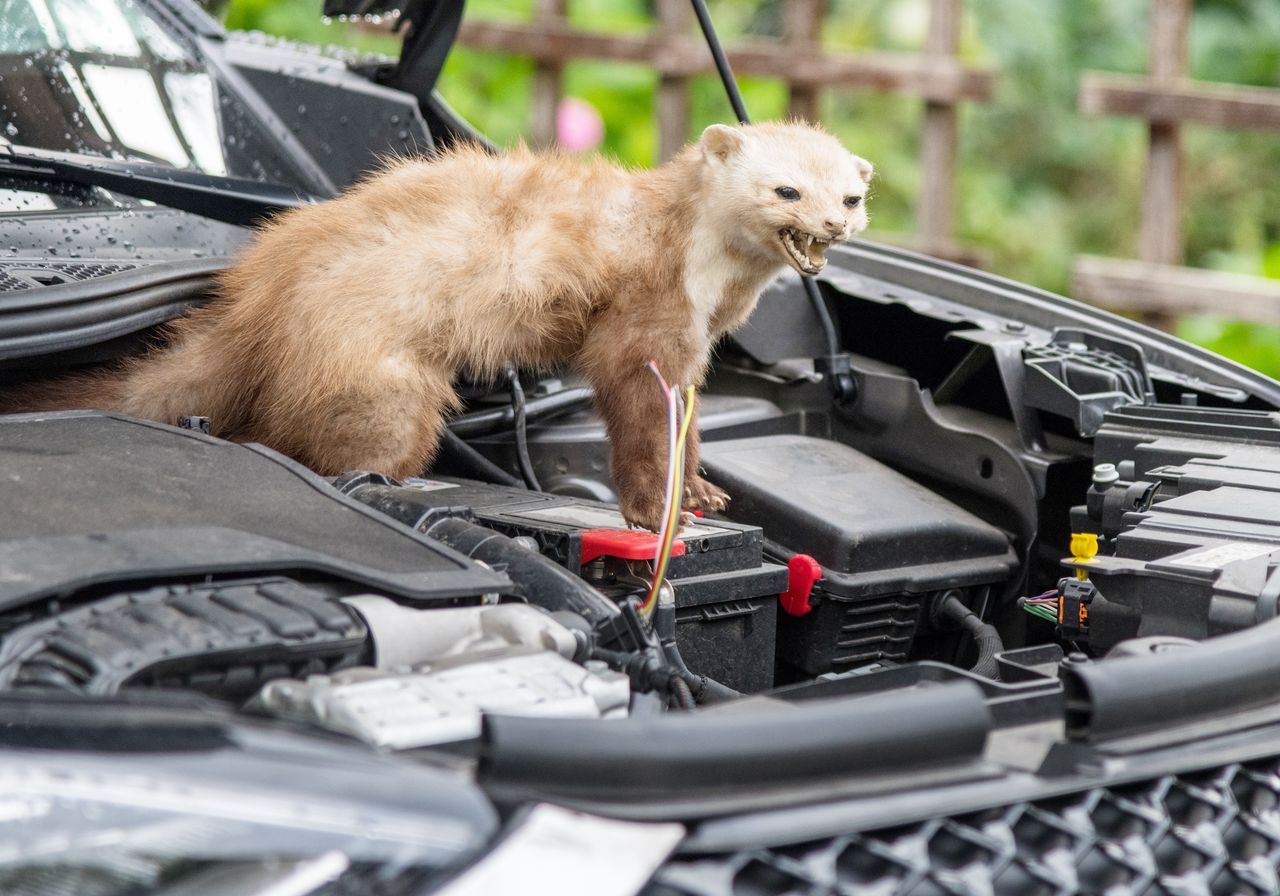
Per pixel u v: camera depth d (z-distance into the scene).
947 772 1.42
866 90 7.27
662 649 2.01
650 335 2.88
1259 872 1.52
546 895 1.18
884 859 1.33
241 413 2.83
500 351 2.84
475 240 2.79
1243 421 2.47
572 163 3.02
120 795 1.17
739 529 2.31
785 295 3.25
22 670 1.44
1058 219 9.04
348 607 1.62
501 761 1.27
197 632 1.49
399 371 2.73
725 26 9.14
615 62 7.43
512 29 7.43
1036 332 3.17
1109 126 9.14
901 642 2.61
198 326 2.79
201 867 1.17
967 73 7.11
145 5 3.32
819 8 7.35
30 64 3.03
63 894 1.16
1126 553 2.10
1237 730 1.58
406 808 1.21
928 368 3.17
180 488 1.88
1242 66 8.67
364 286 2.73
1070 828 1.43
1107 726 1.50
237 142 3.27
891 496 2.75
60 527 1.68
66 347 2.39
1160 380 2.95
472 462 2.86
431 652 1.65
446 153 3.05
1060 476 2.84
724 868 1.26
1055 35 9.20
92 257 2.72
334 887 1.18
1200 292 6.70
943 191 7.28
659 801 1.29
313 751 1.24
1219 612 1.83
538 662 1.61
